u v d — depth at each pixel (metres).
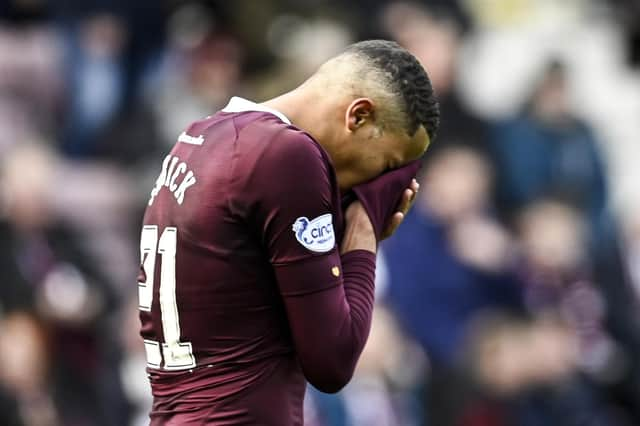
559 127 38.09
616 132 42.94
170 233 13.77
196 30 36.84
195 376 13.77
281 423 13.86
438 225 33.09
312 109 14.17
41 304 28.97
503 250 33.66
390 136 14.17
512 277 33.47
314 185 13.57
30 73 35.34
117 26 36.53
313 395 28.58
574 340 34.34
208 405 13.72
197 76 35.53
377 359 29.78
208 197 13.59
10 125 34.38
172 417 13.88
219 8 36.78
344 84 14.10
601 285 36.59
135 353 29.09
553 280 35.22
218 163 13.64
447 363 31.53
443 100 36.66
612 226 37.75
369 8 38.72
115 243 32.72
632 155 42.62
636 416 34.94
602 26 45.16
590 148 38.16
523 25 44.81
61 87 35.78
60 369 28.62
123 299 30.78
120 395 28.95
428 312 31.88
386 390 29.86
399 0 38.44
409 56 14.23
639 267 37.81
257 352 13.77
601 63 44.31
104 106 35.91
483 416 31.06
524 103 38.53
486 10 45.06
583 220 37.47
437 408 31.03
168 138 34.81
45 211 30.47
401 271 32.06
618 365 35.19
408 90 14.10
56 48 36.09
